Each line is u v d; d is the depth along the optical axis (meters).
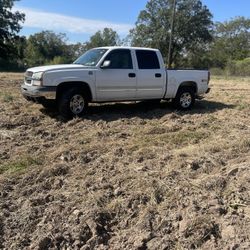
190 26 67.62
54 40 78.31
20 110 10.62
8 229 4.68
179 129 9.05
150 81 10.84
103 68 10.02
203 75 11.90
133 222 4.75
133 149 7.38
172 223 4.62
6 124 8.99
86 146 7.47
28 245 4.43
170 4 67.56
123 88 10.41
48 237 4.48
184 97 11.64
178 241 4.31
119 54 10.35
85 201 5.20
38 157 6.87
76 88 9.67
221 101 14.01
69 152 7.07
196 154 6.93
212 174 5.92
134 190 5.43
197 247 4.20
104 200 5.25
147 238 4.38
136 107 11.77
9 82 19.55
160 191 5.34
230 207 4.82
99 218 4.78
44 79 9.32
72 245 4.40
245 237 4.22
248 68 53.88
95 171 6.24
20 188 5.69
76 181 5.88
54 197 5.36
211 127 9.27
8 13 58.47
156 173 5.98
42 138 8.15
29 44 75.81
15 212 5.02
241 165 6.08
